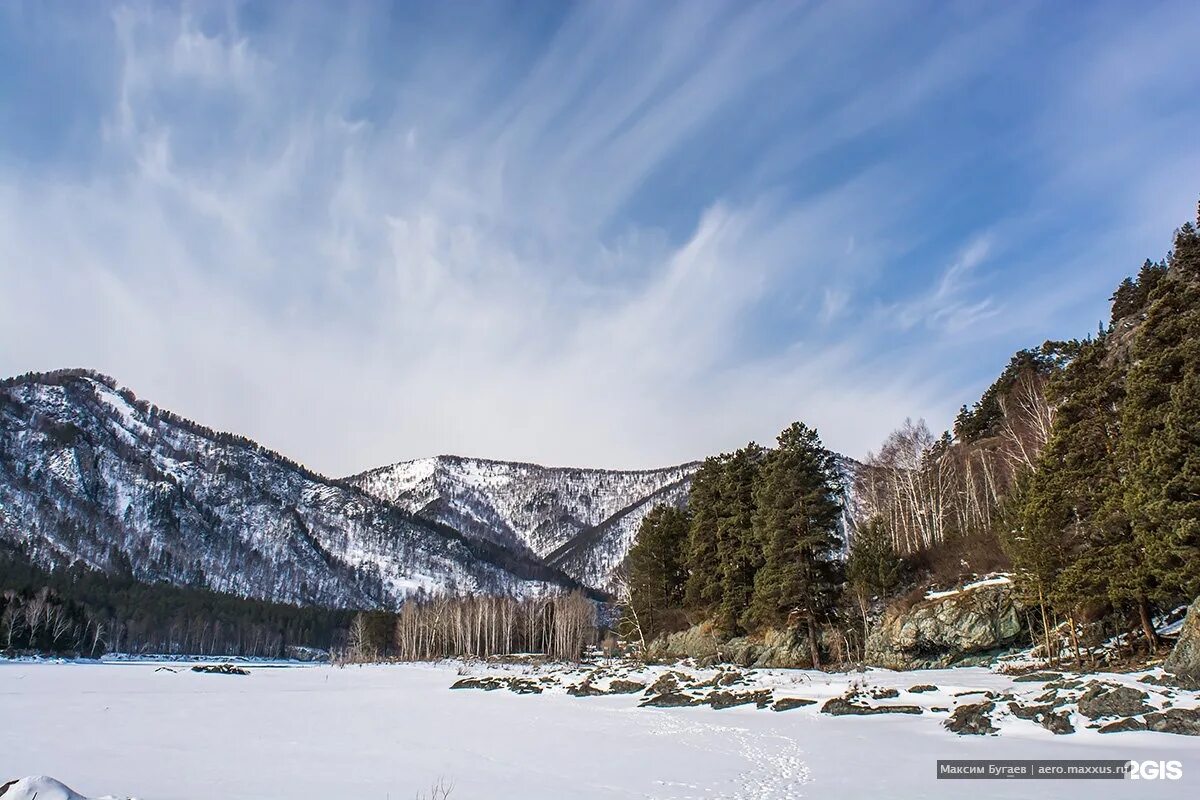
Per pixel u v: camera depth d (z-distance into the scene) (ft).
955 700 100.53
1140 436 103.76
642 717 117.08
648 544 242.17
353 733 105.50
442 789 62.34
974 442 281.95
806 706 110.83
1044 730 77.51
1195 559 91.30
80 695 170.30
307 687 220.84
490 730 107.24
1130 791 50.88
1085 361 125.29
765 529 165.27
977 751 70.28
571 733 101.04
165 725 114.83
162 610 565.12
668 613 232.94
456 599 535.19
